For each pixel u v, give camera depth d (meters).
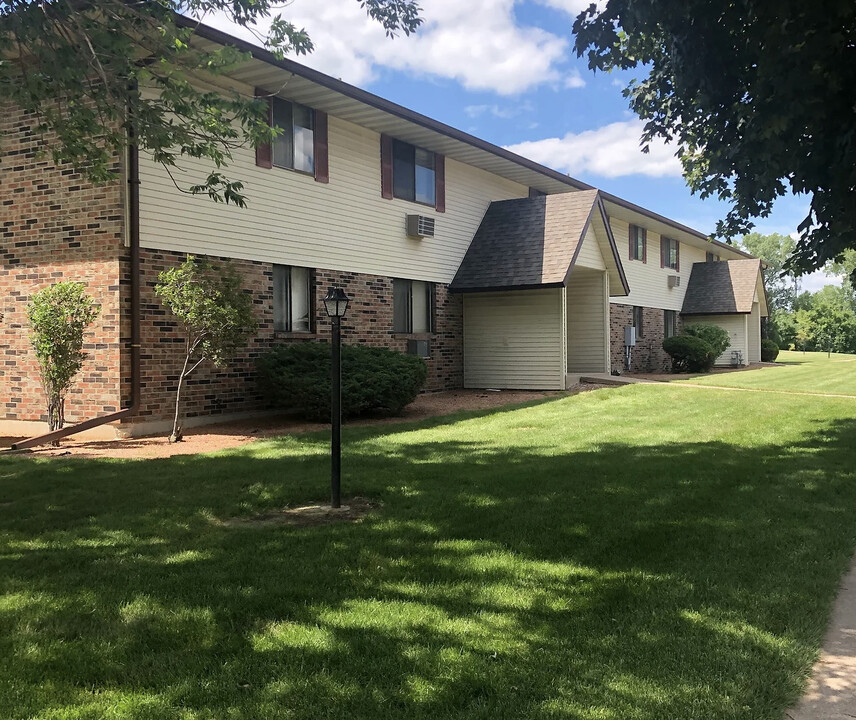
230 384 11.59
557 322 16.20
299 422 11.51
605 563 4.40
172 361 10.64
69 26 7.16
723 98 6.90
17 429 11.00
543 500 6.00
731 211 8.31
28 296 10.75
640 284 25.95
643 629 3.42
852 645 3.35
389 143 15.03
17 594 3.96
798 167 6.57
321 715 2.67
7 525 5.42
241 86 11.70
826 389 17.03
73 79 6.71
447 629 3.42
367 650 3.20
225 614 3.63
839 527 5.18
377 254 14.75
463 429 10.48
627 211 22.78
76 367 9.76
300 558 4.55
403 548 4.72
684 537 4.94
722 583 4.04
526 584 4.04
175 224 10.69
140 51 9.22
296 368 11.31
